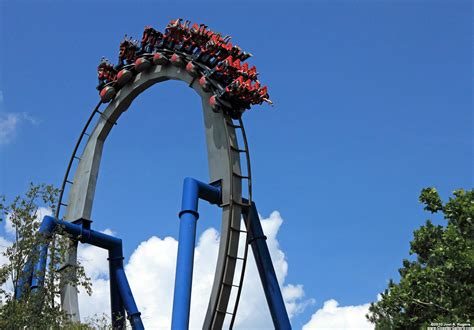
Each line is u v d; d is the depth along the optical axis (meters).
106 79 48.78
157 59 45.31
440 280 29.25
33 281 33.94
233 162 39.94
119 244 45.44
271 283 39.44
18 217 30.75
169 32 44.81
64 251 31.77
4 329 28.25
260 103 41.78
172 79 45.03
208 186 39.34
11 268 30.08
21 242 30.56
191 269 36.25
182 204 38.28
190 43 43.81
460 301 28.62
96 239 44.59
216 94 41.28
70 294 42.38
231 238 38.09
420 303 29.83
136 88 47.06
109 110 48.25
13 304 28.77
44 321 29.34
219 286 36.78
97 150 47.81
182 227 37.50
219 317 36.47
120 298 44.84
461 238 28.95
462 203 30.12
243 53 43.19
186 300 35.06
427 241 31.16
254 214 40.78
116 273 44.78
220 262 37.50
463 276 28.56
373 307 43.19
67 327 32.25
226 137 40.25
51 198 32.03
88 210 45.97
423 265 40.66
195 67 42.75
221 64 41.72
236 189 39.50
